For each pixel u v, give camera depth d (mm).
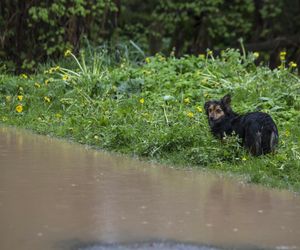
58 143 13617
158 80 18156
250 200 9258
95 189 9555
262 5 36312
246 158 11844
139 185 9922
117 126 13758
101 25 25562
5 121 16281
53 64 23359
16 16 24188
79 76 18656
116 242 7246
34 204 8656
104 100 16688
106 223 7910
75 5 24062
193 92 17000
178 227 7828
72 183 9891
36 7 23812
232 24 35438
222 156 11961
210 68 19375
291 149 12297
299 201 9328
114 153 12750
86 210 8445
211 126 12828
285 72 18703
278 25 36688
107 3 25281
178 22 35406
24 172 10562
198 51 35312
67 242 7211
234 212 8562
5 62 24062
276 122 14922
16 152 12344
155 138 12672
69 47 24188
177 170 11305
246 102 16516
